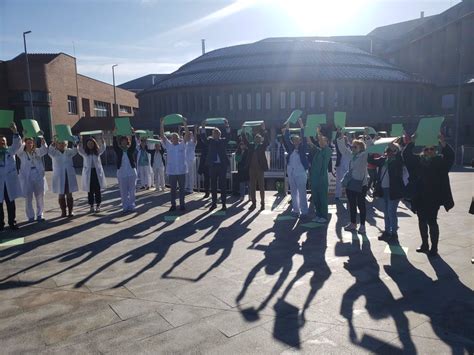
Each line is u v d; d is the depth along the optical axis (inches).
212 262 242.5
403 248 265.6
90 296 194.1
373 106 1836.9
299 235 305.3
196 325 163.2
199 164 530.3
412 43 2390.5
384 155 290.7
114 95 2447.1
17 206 469.1
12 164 335.3
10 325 165.8
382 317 167.9
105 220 370.3
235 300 187.0
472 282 204.4
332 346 145.9
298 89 1793.8
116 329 160.7
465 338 150.3
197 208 424.5
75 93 2068.2
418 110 1991.9
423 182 247.1
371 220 358.3
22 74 1707.7
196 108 1915.6
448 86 2016.5
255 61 1999.3
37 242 294.5
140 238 301.9
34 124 364.2
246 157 430.3
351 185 307.1
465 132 1942.7
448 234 300.5
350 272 222.4
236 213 394.3
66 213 408.5
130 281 213.0
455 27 2084.2
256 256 253.6
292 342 149.1
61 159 381.1
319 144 348.8
